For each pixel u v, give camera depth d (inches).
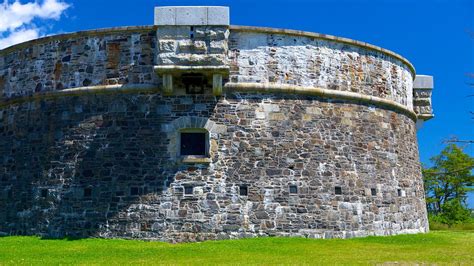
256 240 650.2
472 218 1560.0
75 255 543.2
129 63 716.7
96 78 722.2
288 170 706.2
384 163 788.6
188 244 634.2
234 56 717.3
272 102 720.3
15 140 756.0
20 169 740.0
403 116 855.7
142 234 668.7
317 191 713.0
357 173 750.5
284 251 575.2
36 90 748.6
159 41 682.2
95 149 703.7
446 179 1507.1
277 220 689.0
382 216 762.8
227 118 703.1
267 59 727.7
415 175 862.5
